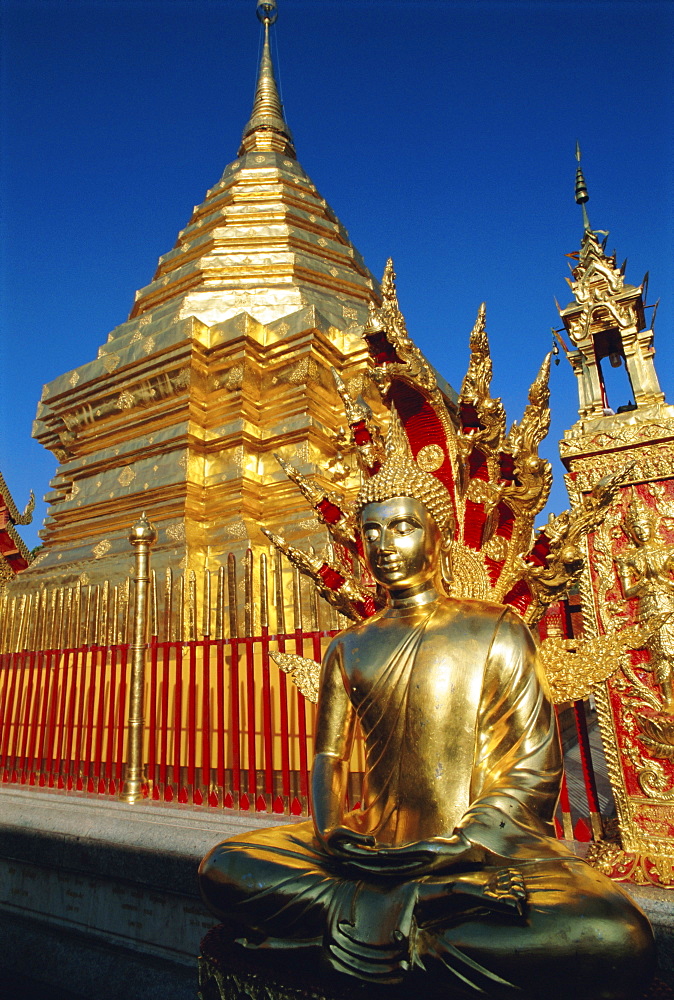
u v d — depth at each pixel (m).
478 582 3.99
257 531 8.88
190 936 4.58
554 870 2.47
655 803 3.76
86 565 9.41
